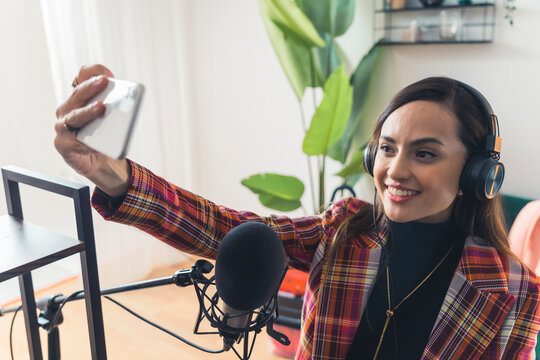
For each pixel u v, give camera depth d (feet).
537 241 5.72
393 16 8.66
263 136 10.66
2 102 8.26
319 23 8.52
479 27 7.89
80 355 7.79
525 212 6.12
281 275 1.94
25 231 2.28
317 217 3.12
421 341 2.72
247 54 10.34
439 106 2.28
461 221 2.77
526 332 2.61
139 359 7.79
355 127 9.11
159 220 2.39
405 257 2.83
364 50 9.10
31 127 8.63
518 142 7.95
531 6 7.35
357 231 2.91
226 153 11.32
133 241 10.13
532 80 7.61
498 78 7.89
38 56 8.45
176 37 10.50
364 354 2.80
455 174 2.35
